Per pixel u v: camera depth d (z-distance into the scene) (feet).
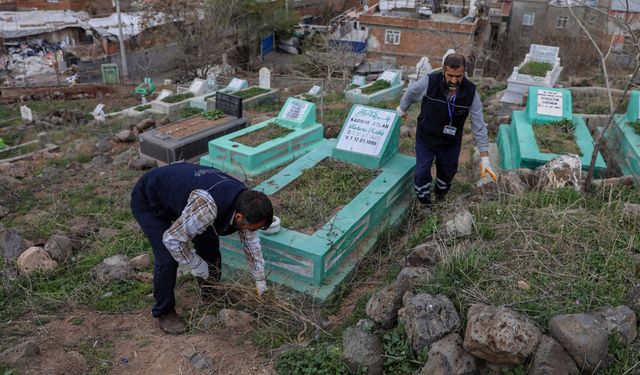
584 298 11.28
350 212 16.14
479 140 16.51
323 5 130.93
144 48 104.12
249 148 22.81
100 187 24.61
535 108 23.43
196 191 10.68
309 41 101.60
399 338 11.13
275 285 14.40
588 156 19.75
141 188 11.85
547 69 40.06
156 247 11.89
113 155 33.37
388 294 11.98
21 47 107.65
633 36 16.21
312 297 14.10
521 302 11.05
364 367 10.51
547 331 10.47
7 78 93.86
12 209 22.79
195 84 52.60
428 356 10.28
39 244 17.95
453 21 100.48
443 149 17.24
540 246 13.12
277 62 114.11
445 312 10.82
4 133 49.52
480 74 73.77
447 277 12.15
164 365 11.51
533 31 96.48
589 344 9.66
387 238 16.83
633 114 23.53
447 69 15.25
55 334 12.66
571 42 74.43
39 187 25.72
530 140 21.22
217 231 11.19
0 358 11.25
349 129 20.39
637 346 10.21
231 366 11.44
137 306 13.94
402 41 99.66
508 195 15.96
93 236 18.74
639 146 20.63
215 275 13.98
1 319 13.38
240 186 10.93
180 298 14.32
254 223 10.64
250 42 103.55
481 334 9.86
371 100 44.16
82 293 14.47
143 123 38.29
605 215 14.52
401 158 20.56
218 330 12.75
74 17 117.29
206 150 28.96
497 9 115.44
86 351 11.96
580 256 12.82
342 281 14.78
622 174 21.29
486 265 12.54
